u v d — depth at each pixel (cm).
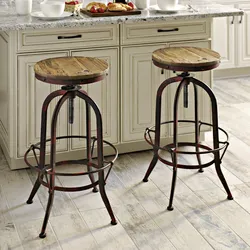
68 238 313
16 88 384
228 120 508
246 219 332
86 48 394
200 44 423
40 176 333
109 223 329
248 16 625
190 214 338
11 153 396
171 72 421
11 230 322
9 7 445
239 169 403
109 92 409
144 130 427
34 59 382
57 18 386
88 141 357
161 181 384
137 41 405
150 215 338
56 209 346
